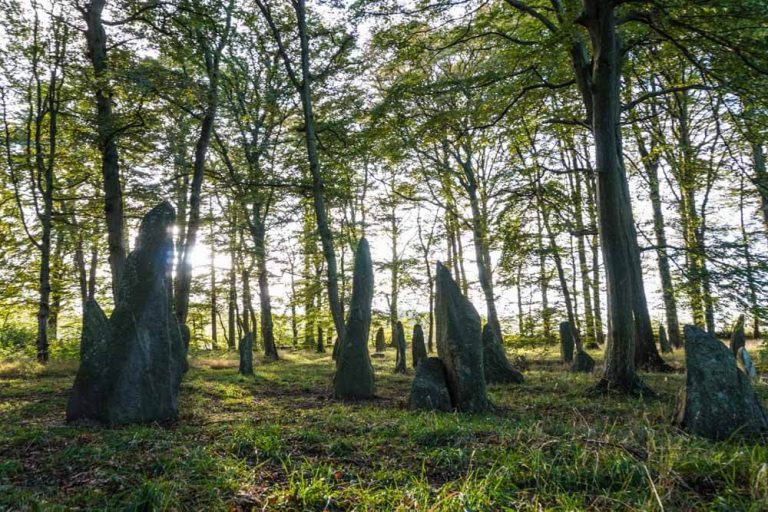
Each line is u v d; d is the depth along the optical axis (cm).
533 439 508
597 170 1066
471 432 561
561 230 1630
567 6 1055
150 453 495
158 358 715
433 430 560
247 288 2330
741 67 959
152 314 723
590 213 2056
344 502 370
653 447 423
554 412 816
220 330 4619
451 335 855
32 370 1352
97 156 1803
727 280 1200
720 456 423
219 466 445
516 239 1529
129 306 716
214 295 2244
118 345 692
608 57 1033
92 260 2588
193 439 560
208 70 1697
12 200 2031
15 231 2083
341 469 443
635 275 1425
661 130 1911
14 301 2002
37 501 369
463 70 1958
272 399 993
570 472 406
